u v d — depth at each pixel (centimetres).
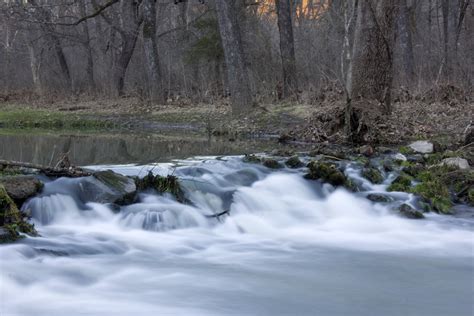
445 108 1728
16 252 632
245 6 3012
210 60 2988
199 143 1622
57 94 3359
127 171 1041
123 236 753
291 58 2434
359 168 1102
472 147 1257
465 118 1591
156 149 1461
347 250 748
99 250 695
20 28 3525
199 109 2394
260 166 1098
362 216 905
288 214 899
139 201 853
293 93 2289
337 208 932
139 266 657
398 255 726
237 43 2072
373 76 1538
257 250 743
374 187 1017
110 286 591
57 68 4244
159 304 546
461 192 976
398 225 858
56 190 818
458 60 2323
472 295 588
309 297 575
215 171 1051
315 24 3525
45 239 699
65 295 563
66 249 675
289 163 1105
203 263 680
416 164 1127
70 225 783
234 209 885
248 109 2041
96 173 857
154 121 2277
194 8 3919
